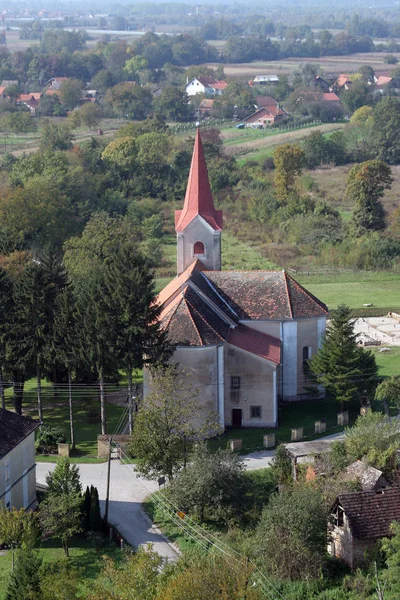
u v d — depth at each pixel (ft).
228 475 261.44
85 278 381.81
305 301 349.20
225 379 323.78
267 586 216.13
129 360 303.68
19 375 333.21
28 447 273.54
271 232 644.69
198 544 245.45
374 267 561.43
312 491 240.73
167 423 275.80
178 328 313.32
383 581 213.05
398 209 636.07
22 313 313.53
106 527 258.16
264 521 236.22
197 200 356.59
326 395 354.95
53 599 204.64
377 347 411.34
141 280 303.27
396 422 294.66
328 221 630.74
